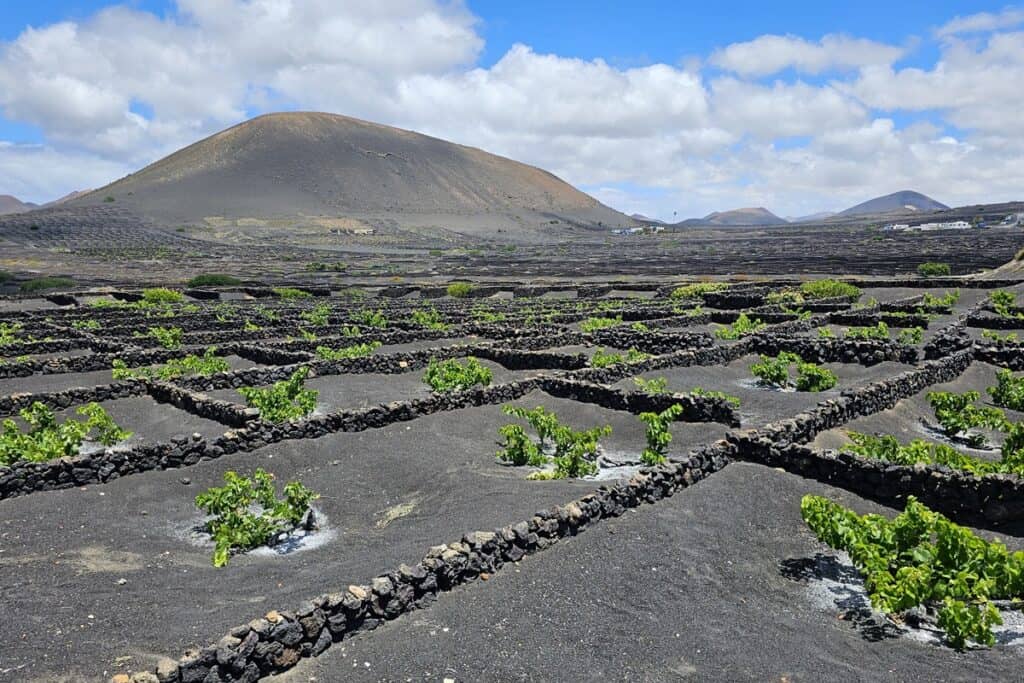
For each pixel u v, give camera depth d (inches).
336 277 3400.6
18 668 283.0
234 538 416.8
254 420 611.8
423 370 969.5
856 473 483.2
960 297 1775.3
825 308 1576.0
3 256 4714.6
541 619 327.3
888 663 300.5
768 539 420.5
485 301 2036.2
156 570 389.7
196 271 3772.1
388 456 587.8
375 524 466.6
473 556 358.9
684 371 916.0
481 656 297.9
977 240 4815.5
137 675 259.6
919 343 1066.7
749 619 336.5
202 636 307.9
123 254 5064.0
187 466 551.5
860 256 3772.1
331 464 578.6
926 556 335.6
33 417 614.5
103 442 603.8
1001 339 1035.3
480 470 551.8
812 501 377.4
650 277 3051.2
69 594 354.6
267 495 456.4
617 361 895.7
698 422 665.6
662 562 383.2
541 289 2374.5
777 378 840.9
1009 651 309.0
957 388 818.2
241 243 6727.4
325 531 460.1
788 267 3250.5
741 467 520.4
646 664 296.2
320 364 885.8
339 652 300.8
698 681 285.4
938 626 325.1
